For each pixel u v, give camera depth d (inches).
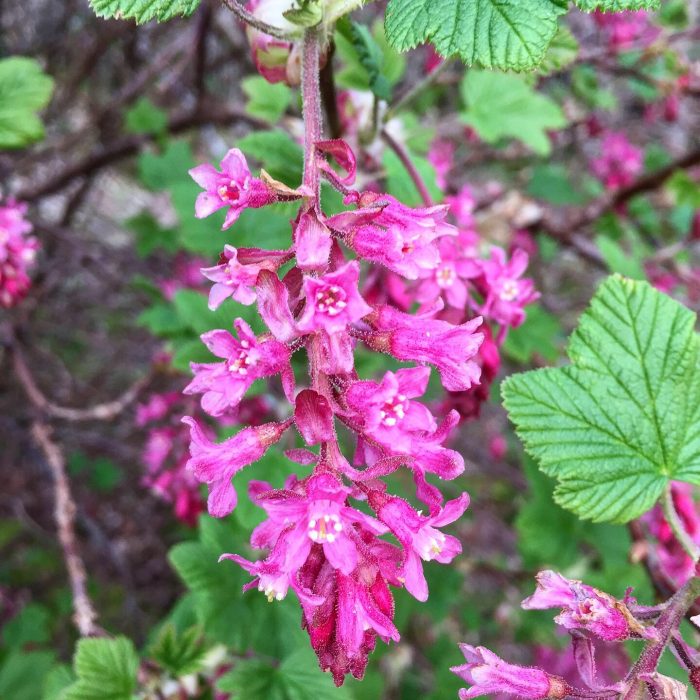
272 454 6.1
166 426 8.5
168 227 11.3
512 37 3.6
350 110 6.1
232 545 6.4
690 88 9.9
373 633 3.4
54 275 12.3
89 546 13.4
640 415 4.6
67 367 14.6
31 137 6.8
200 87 10.8
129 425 13.9
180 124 10.8
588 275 15.7
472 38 3.6
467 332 3.5
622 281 4.7
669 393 4.6
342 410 3.3
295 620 6.1
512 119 8.1
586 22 11.7
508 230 9.6
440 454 3.4
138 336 14.4
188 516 8.1
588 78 10.1
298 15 4.0
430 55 8.7
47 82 6.9
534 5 3.6
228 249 3.3
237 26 12.1
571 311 14.9
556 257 15.1
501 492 14.6
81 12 13.1
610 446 4.6
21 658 8.5
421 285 5.2
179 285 10.3
